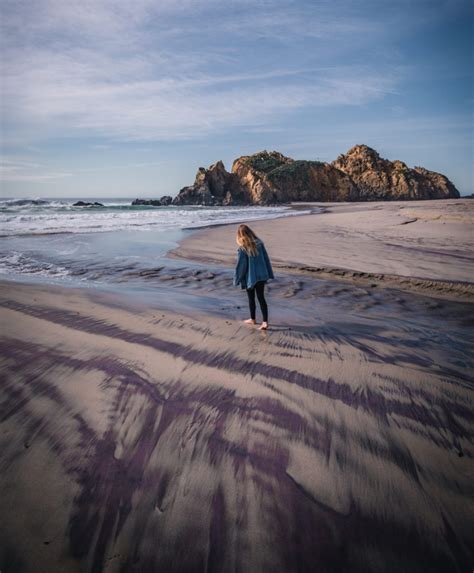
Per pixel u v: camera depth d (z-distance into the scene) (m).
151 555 1.64
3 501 1.91
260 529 1.75
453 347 4.15
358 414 2.73
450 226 15.44
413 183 105.88
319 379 3.28
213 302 6.09
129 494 1.96
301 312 5.58
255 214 33.56
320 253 10.30
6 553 1.64
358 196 106.50
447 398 2.99
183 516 1.82
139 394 2.98
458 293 6.60
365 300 6.28
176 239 13.99
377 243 11.73
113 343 4.09
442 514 1.84
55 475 2.09
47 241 13.16
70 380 3.22
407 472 2.13
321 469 2.15
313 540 1.70
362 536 1.72
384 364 3.63
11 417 2.67
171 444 2.37
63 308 5.41
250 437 2.44
